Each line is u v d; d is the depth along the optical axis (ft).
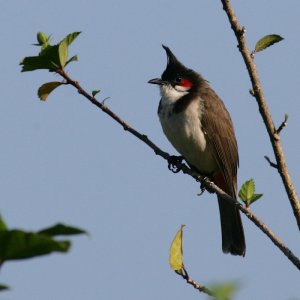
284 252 23.20
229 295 15.98
